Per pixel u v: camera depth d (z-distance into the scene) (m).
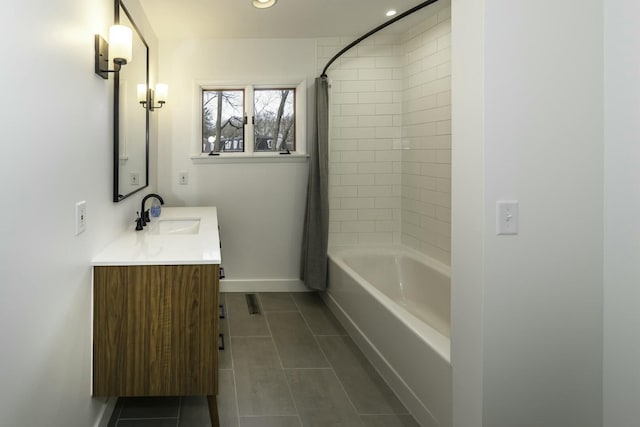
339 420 2.21
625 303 1.57
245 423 2.16
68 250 1.62
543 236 1.62
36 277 1.34
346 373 2.73
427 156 3.81
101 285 1.89
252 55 4.17
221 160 4.22
